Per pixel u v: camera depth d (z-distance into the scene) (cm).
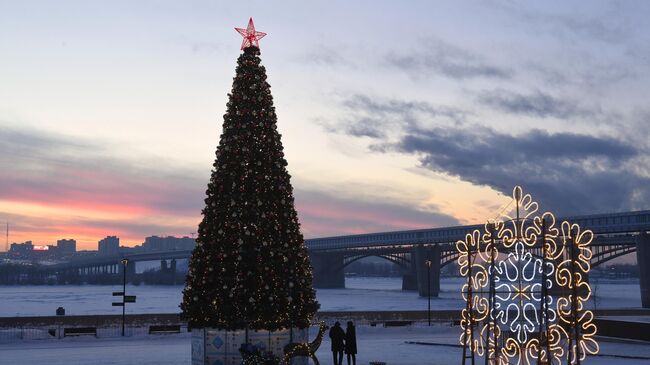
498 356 2873
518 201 2639
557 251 2598
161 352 4159
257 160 3158
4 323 6019
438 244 18838
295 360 3177
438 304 14300
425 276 18675
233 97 3206
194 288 3131
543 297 2605
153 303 15238
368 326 5928
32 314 10838
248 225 3114
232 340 3111
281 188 3183
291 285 3130
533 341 2745
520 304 2702
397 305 13725
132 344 4703
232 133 3173
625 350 4244
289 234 3184
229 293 3067
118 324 6053
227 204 3120
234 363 3095
